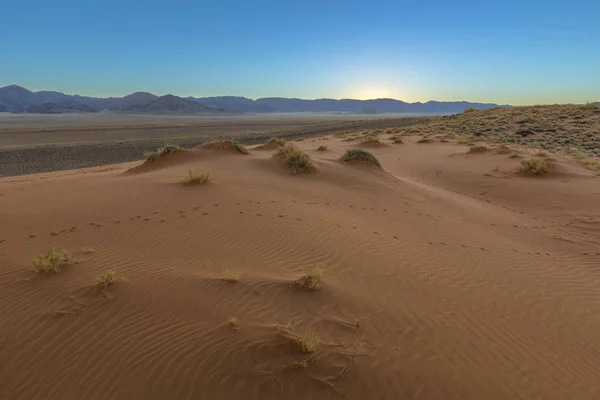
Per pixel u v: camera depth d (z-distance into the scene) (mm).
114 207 10047
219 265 6895
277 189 12805
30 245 7531
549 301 6949
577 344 5730
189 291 5789
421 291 6680
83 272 6293
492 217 13133
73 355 4477
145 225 8758
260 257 7449
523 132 37438
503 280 7602
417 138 37938
